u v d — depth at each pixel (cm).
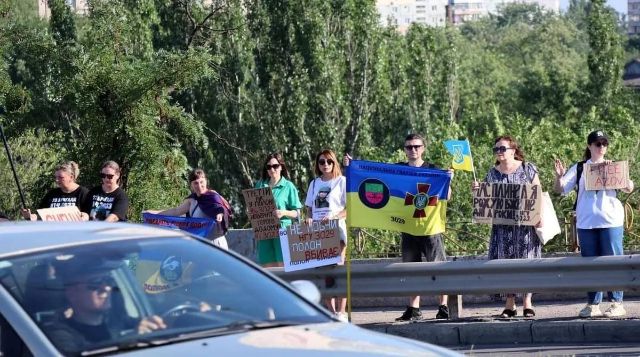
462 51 14950
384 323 1948
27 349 801
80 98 2922
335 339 815
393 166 1947
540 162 3756
